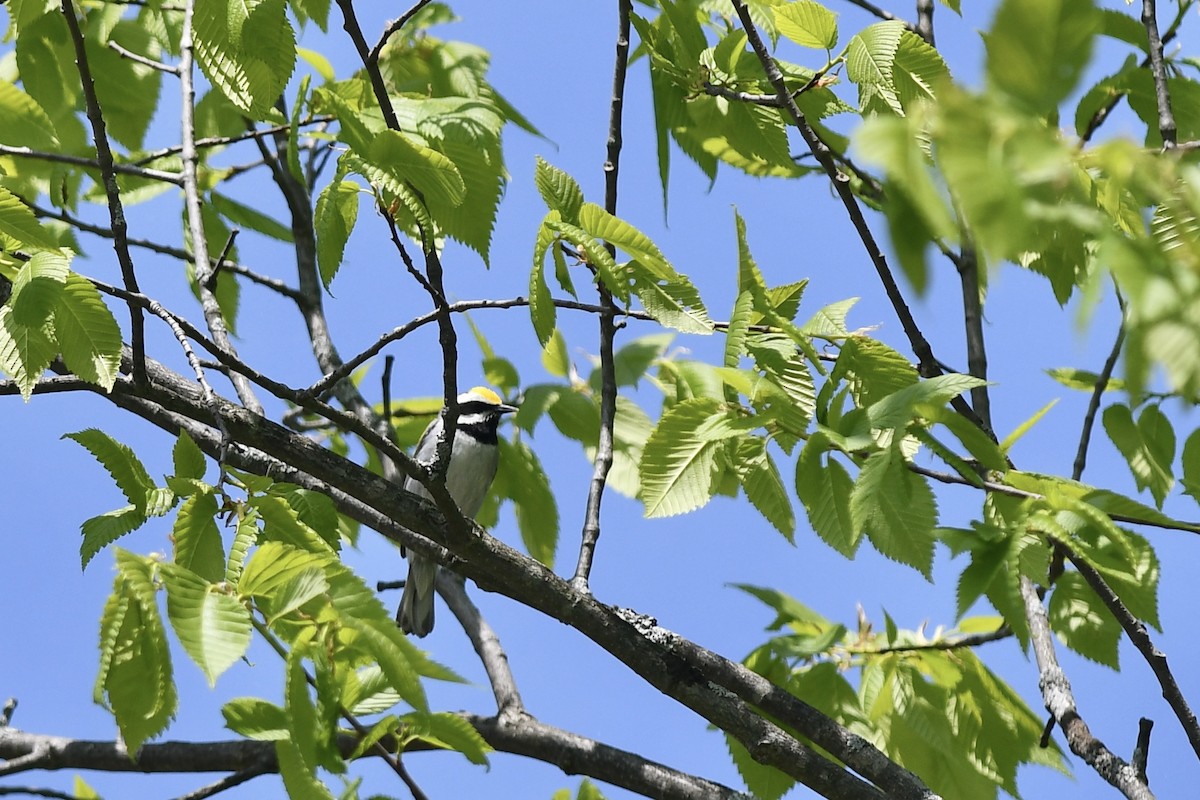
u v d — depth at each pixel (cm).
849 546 603
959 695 822
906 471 572
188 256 1106
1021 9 242
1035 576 591
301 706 504
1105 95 836
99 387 664
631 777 859
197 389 815
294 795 504
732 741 849
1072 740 719
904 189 240
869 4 955
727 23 970
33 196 1005
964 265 935
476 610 1041
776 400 603
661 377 1037
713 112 910
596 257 612
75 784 867
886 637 852
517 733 888
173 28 1011
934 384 550
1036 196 244
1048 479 571
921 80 713
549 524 1020
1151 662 686
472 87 944
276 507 505
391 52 959
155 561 454
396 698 630
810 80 823
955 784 809
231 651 425
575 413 1000
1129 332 260
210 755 879
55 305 537
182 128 850
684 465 657
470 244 646
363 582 505
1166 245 264
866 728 822
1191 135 834
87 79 602
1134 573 670
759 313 638
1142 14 743
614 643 756
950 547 561
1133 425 802
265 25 606
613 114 850
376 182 568
